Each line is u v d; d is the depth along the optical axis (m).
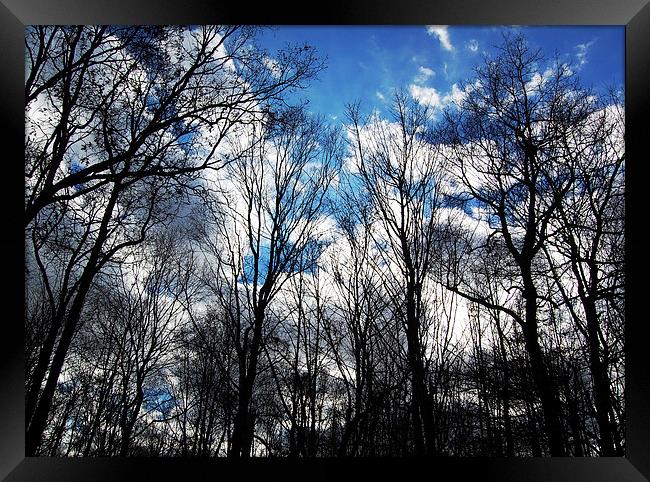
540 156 6.43
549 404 5.66
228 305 7.68
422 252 7.14
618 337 5.60
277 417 7.09
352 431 6.67
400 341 7.01
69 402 6.77
